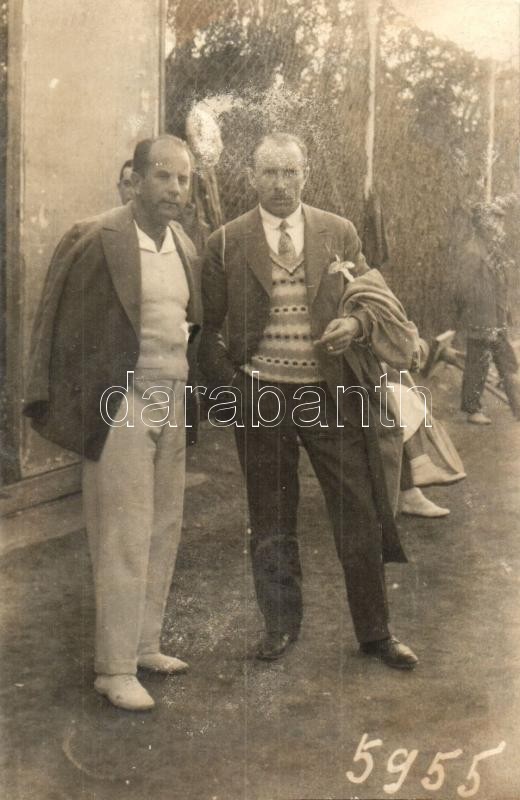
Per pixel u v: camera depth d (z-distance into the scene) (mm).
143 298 2643
